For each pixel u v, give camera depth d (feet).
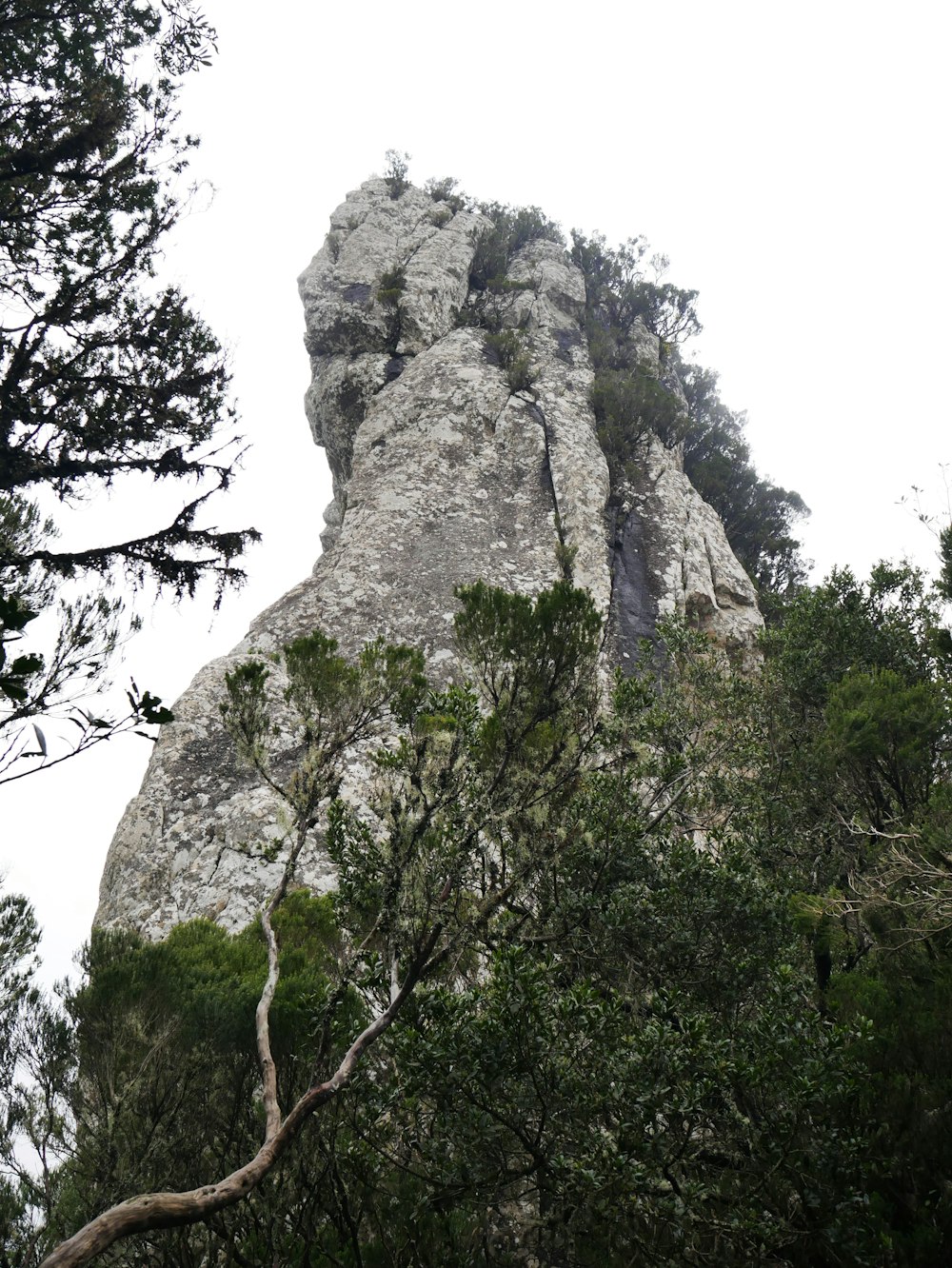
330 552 113.39
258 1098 33.50
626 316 171.32
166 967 36.78
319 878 69.56
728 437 167.32
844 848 52.75
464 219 165.78
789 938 39.40
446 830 30.83
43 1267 14.94
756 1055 31.07
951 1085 28.78
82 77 37.37
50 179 36.47
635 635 99.91
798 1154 27.96
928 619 67.77
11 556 33.35
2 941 35.60
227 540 36.29
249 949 40.27
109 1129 31.07
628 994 35.53
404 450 119.44
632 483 121.90
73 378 35.78
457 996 31.94
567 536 110.22
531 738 34.94
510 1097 28.99
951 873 36.55
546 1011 29.89
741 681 66.49
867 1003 32.55
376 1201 30.04
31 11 36.35
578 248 178.70
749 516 157.58
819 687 65.16
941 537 51.29
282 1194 30.96
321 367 146.92
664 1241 28.73
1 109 36.40
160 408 36.45
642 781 47.37
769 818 54.44
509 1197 29.48
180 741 82.53
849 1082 28.58
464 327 144.87
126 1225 16.33
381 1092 29.43
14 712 20.35
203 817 76.89
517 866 34.22
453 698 33.40
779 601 115.55
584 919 36.60
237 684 33.12
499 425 123.65
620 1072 29.04
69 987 35.60
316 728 34.04
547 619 35.17
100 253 36.60
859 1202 26.37
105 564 34.91
